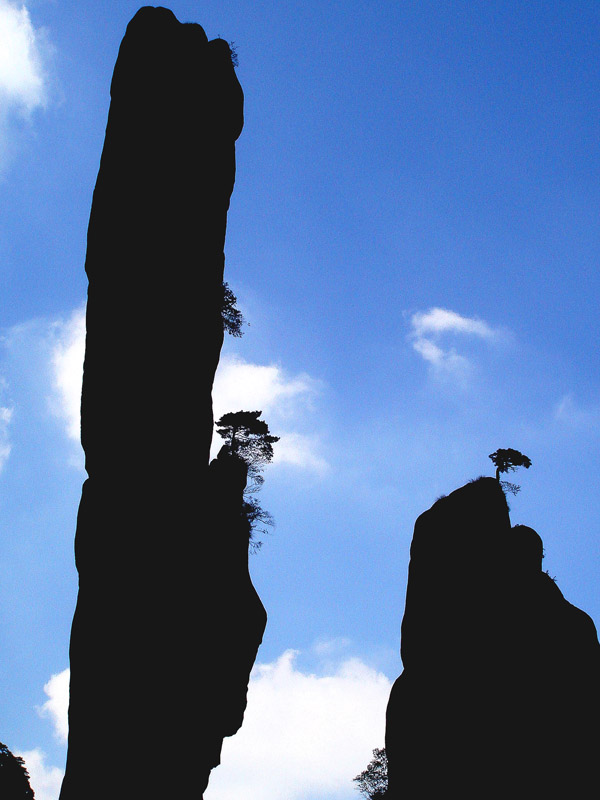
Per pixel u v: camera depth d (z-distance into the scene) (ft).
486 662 149.59
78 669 103.45
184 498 113.80
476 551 161.07
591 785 136.56
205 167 127.03
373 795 184.85
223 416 144.56
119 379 113.91
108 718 101.04
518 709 143.84
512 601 155.74
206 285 123.34
